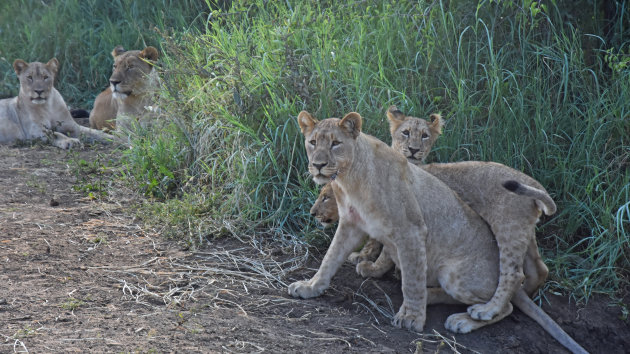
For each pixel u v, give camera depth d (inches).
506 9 460.8
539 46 448.8
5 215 357.7
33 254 307.6
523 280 292.0
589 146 385.1
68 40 674.2
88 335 231.0
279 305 284.7
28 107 549.6
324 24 440.5
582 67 434.3
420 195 290.2
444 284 296.2
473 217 297.1
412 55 436.8
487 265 292.0
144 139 452.4
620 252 351.9
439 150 390.9
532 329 295.3
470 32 451.5
